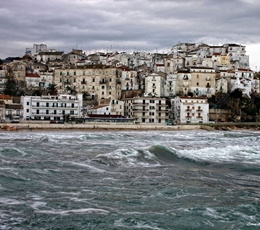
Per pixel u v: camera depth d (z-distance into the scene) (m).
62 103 154.00
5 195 28.56
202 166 45.19
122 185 32.94
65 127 126.12
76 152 53.31
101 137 89.94
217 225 23.28
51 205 26.53
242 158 51.69
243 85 190.50
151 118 165.75
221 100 180.00
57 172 37.31
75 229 22.31
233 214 25.31
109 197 28.89
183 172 40.09
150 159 47.00
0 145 60.31
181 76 192.88
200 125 146.25
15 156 47.00
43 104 151.38
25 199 27.77
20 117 147.75
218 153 55.72
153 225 23.12
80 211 25.39
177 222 23.67
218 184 34.62
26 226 22.56
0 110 143.38
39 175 35.66
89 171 38.59
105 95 189.75
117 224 23.19
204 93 191.25
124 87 196.62
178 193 30.62
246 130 148.75
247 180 37.16
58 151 53.94
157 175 37.91
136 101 166.25
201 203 27.80
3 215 24.23
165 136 99.31
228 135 107.75
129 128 134.25
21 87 188.50
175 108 173.25
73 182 33.50
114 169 40.38
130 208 26.30
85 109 161.50
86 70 193.62
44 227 22.50
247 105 181.00
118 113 168.12
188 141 82.19
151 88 185.50
